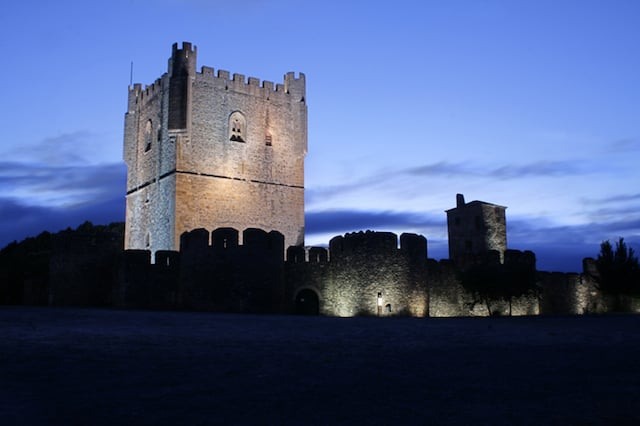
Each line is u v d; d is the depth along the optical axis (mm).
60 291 44375
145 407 9148
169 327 22828
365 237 40844
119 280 41719
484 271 43688
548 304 52375
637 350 16391
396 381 11305
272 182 59000
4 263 62250
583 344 18141
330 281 42312
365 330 23109
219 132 56844
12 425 8031
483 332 22672
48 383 10828
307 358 14312
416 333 21969
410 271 40844
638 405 9359
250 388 10578
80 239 44969
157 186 57219
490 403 9492
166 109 56781
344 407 9203
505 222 68625
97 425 8133
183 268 41031
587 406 9297
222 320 27531
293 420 8453
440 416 8672
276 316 33469
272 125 59969
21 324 22797
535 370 12680
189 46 56375
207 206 55312
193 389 10453
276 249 40938
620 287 56094
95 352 14758
